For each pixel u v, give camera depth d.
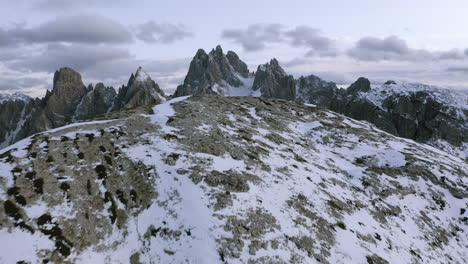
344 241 20.73
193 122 38.84
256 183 25.08
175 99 61.56
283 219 21.06
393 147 48.19
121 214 20.50
